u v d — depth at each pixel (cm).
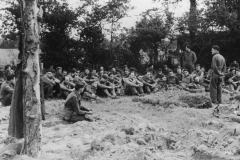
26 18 493
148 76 1505
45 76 1265
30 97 495
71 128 759
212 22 2323
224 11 2253
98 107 1066
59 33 2117
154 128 740
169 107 993
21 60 517
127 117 874
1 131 736
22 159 476
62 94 1259
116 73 1722
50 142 649
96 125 780
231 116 817
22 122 523
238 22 2289
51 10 2130
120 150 548
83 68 2173
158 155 539
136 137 628
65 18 2080
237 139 562
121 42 2470
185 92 1180
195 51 2489
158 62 2545
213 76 1035
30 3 494
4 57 2541
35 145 500
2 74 1564
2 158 484
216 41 2389
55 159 520
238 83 1459
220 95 1044
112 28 2383
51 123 819
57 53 2083
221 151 528
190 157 535
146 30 2416
